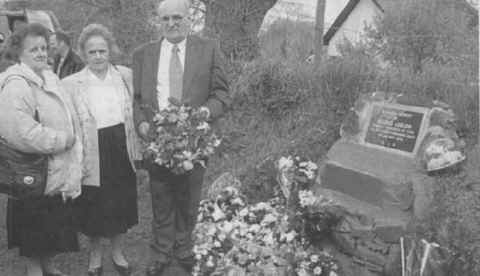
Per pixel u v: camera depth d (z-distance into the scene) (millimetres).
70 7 12008
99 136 4676
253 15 9648
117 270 4949
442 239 3988
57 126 4254
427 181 4562
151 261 4820
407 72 7008
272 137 7141
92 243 4812
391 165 4910
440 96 6434
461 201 4207
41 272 4562
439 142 4766
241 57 8977
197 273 4641
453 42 8516
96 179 4637
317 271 4445
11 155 4145
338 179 5098
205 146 4543
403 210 4520
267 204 5348
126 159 4781
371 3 19359
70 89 4645
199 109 4555
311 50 8719
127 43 10281
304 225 4723
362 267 4430
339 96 7035
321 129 6691
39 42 4281
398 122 5180
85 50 4715
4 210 6477
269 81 7637
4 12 8844
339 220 4605
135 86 4812
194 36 4844
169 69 4707
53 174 4262
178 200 4859
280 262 4590
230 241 4816
